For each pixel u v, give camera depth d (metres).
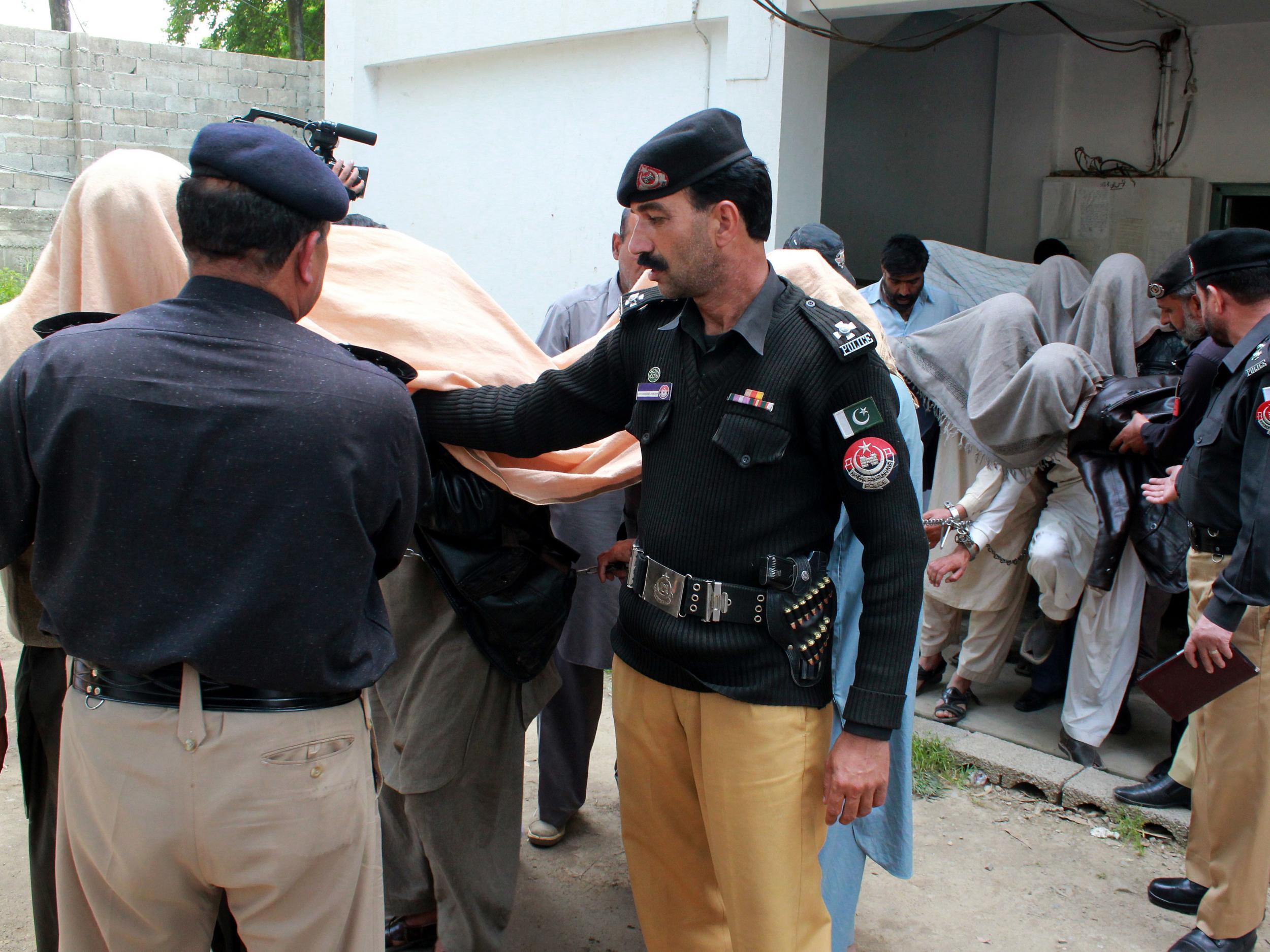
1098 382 3.38
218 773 1.56
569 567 2.44
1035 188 6.61
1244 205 6.07
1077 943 2.80
